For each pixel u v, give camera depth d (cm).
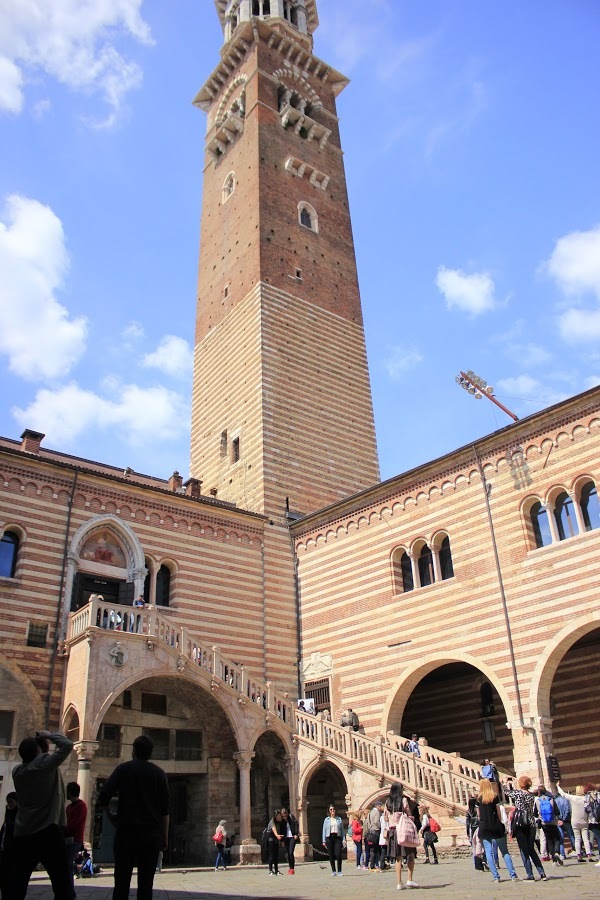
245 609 3609
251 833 3100
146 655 2770
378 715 3228
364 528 3612
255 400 4284
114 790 951
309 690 3584
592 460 2822
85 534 3216
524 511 2992
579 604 2705
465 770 2681
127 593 3225
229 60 5894
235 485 4231
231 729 3086
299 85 5831
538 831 2169
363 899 1414
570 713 3081
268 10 6425
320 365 4647
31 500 3098
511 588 2927
